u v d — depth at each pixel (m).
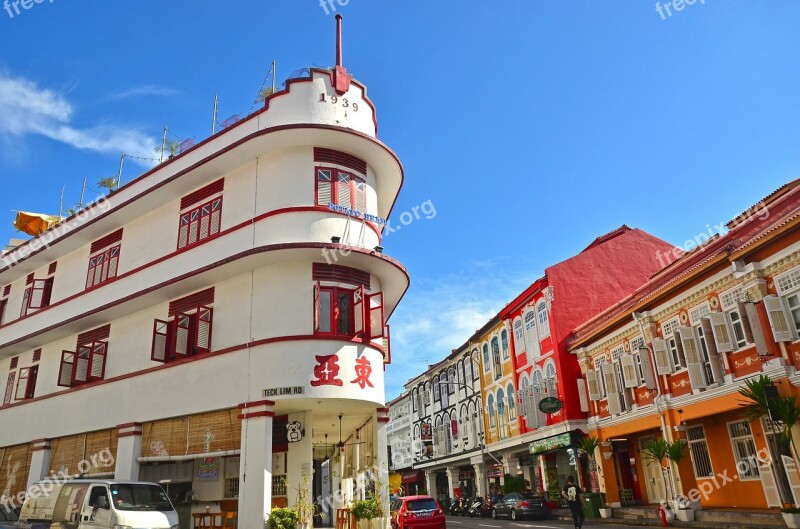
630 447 23.86
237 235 16.92
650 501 22.70
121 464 17.25
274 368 15.04
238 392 15.41
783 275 15.12
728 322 16.77
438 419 43.75
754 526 14.94
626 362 21.61
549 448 26.55
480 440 35.72
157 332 17.64
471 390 37.88
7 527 13.95
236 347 15.87
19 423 21.98
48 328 21.14
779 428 15.01
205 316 17.14
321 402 15.30
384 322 17.48
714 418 18.66
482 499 31.62
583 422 24.98
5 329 24.27
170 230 19.14
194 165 17.84
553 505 27.02
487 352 35.75
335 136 16.78
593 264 28.47
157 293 18.08
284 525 13.90
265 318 15.90
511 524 23.33
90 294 20.83
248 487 14.35
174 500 17.94
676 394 19.20
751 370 16.00
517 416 30.77
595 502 22.67
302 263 16.09
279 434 16.22
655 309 20.22
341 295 16.16
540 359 28.28
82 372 20.16
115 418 18.14
